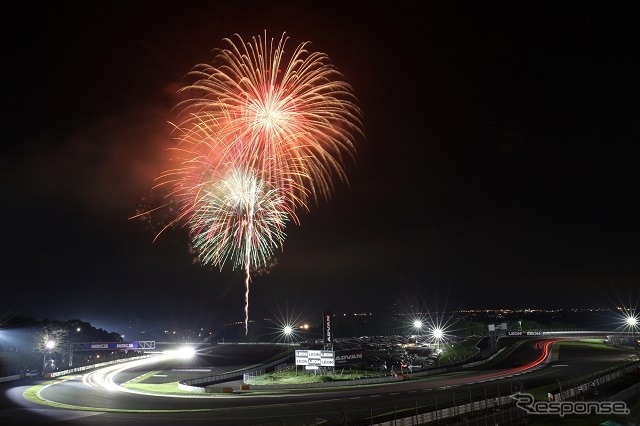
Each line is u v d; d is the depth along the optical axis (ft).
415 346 425.28
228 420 135.74
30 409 161.38
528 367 263.49
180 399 182.91
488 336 463.42
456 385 198.90
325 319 261.85
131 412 152.56
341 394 187.21
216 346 583.17
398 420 114.11
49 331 385.29
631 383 189.37
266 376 265.95
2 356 317.83
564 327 549.13
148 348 437.99
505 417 122.01
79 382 251.39
